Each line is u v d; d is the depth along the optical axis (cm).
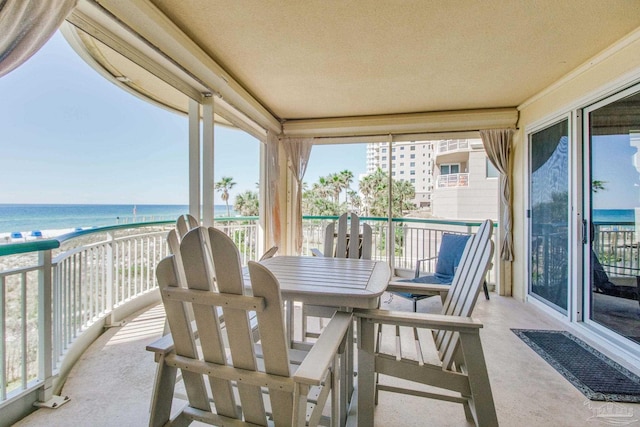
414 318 124
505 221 387
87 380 183
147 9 179
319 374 81
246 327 92
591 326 255
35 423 145
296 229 468
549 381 188
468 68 278
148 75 276
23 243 142
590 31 218
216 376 97
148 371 194
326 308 199
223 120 396
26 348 154
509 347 236
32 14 121
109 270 268
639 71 213
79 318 218
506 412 159
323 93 342
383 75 295
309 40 233
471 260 145
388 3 190
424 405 165
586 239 265
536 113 342
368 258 234
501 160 388
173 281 100
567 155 289
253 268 86
